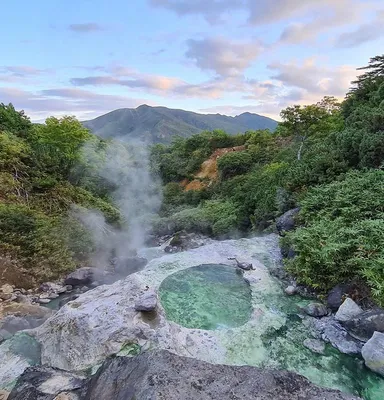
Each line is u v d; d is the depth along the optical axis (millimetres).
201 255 8680
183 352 4645
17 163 12070
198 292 6562
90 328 5012
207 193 27109
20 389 3062
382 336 4391
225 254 8672
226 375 2764
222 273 7512
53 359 4793
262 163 25859
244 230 15070
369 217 7000
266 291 6520
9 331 5684
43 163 13156
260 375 2787
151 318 5355
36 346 5234
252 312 5754
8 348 5191
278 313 5707
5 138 12977
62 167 14656
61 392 2951
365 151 9305
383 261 5301
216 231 15836
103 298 5945
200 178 32219
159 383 2566
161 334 4949
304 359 4535
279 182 12992
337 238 6387
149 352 3080
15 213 9188
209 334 5078
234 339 4973
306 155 13227
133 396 2506
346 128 12523
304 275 6434
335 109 19203
